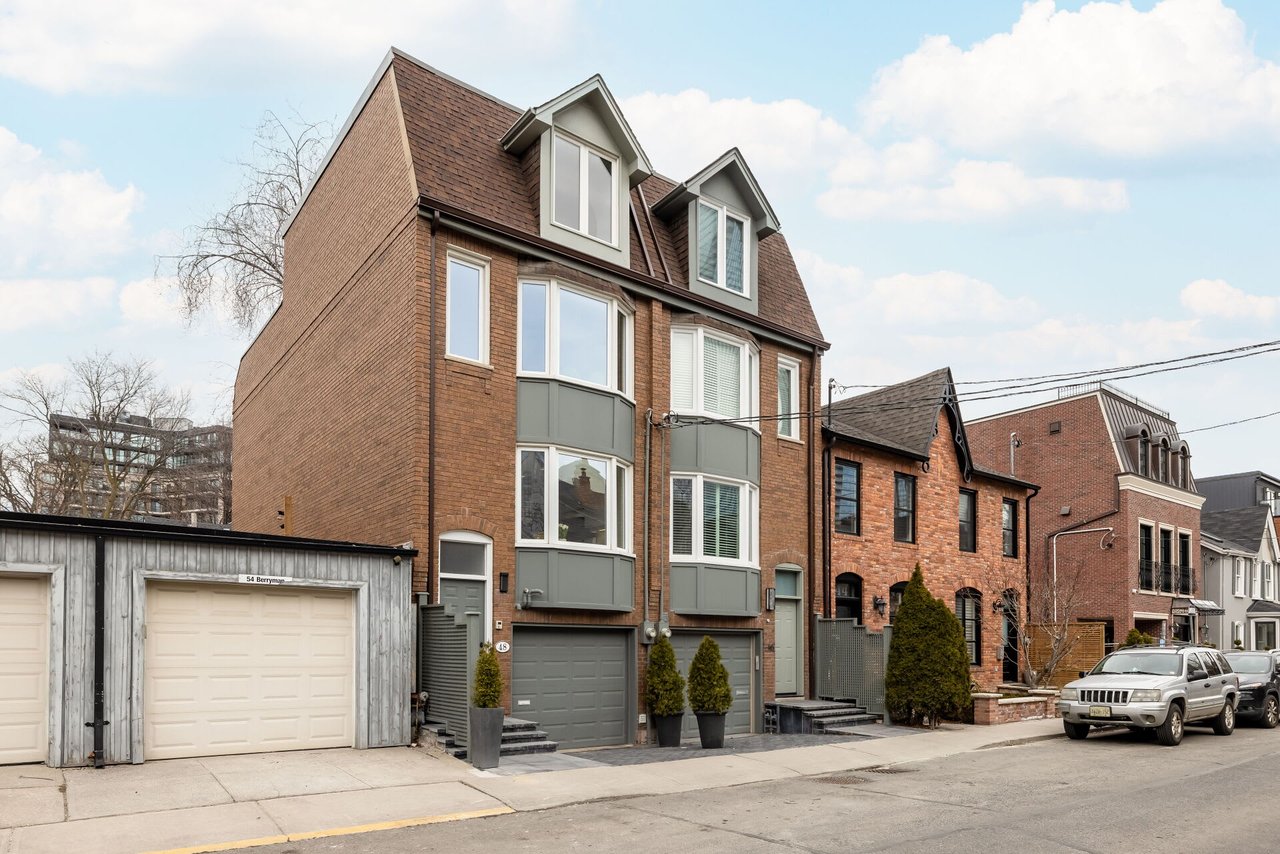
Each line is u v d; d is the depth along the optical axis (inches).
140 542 511.5
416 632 604.4
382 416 658.2
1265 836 409.7
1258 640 1738.4
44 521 486.3
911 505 1013.2
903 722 802.8
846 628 850.1
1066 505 1414.9
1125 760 633.6
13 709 478.3
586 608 676.1
